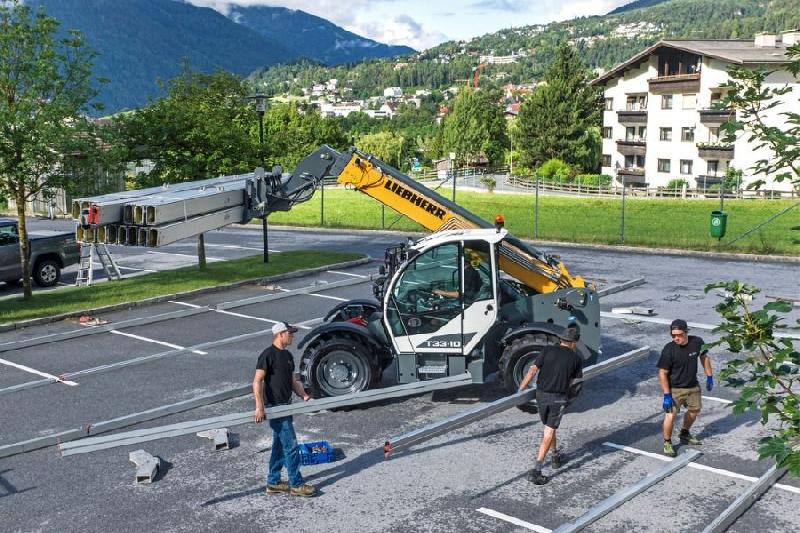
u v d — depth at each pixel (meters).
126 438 7.90
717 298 18.44
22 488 8.76
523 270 11.73
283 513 8.05
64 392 12.23
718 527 7.29
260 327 16.38
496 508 8.05
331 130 96.06
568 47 79.50
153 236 10.96
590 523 7.56
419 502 8.23
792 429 5.20
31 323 16.69
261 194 12.36
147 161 24.80
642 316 16.75
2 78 16.91
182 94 26.20
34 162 16.86
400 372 11.07
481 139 103.31
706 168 54.31
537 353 10.71
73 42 17.59
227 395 11.66
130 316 17.55
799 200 41.84
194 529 7.75
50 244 21.58
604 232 31.34
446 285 10.91
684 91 54.91
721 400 11.27
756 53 50.25
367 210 43.59
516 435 10.12
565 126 77.00
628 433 10.12
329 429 10.43
